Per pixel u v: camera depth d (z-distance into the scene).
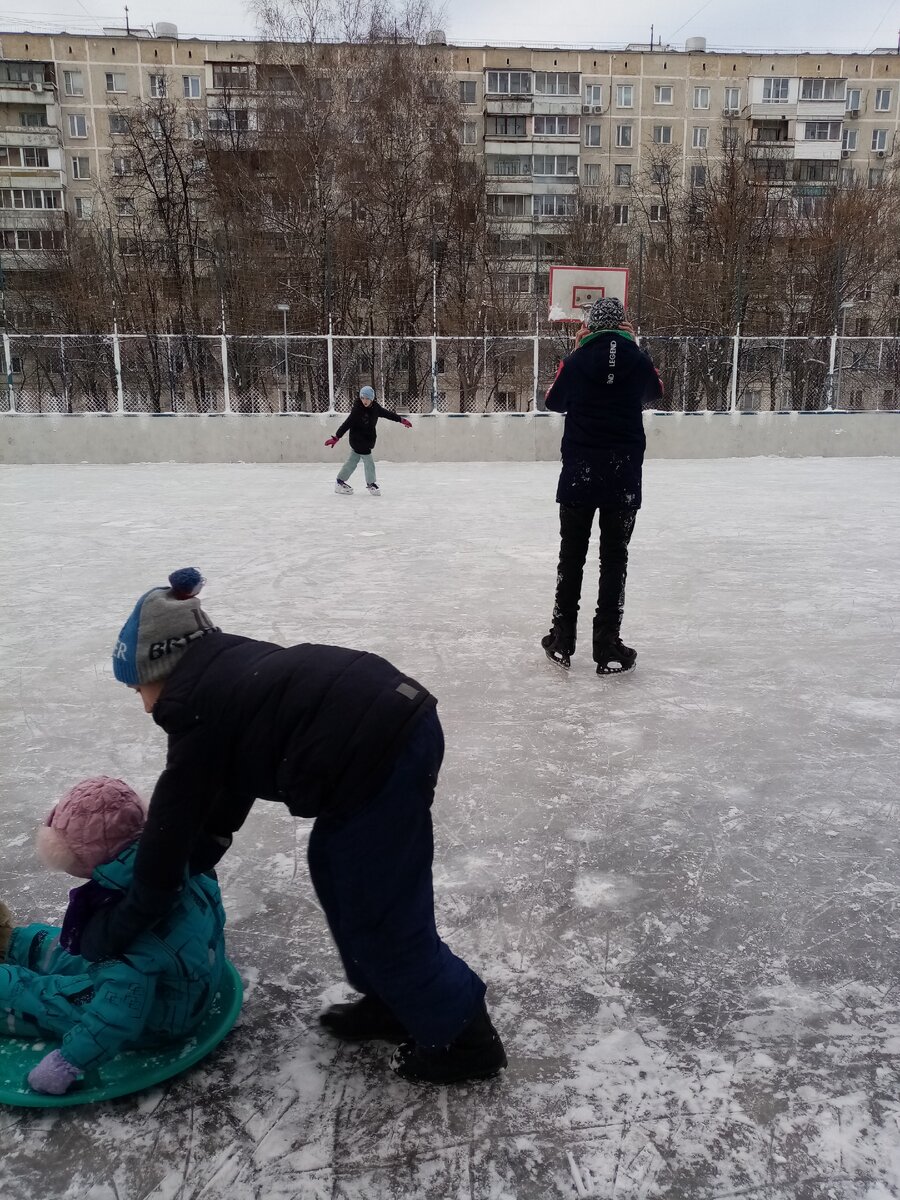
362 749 1.48
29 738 3.35
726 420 17.09
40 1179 1.47
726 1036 1.81
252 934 2.17
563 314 17.66
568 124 42.75
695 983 1.98
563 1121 1.60
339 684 1.53
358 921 1.57
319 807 1.52
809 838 2.61
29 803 2.82
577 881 2.38
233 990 1.90
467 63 42.88
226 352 16.05
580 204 37.41
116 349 15.70
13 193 41.97
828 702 3.74
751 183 26.59
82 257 28.84
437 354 16.95
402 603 5.40
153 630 1.58
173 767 1.51
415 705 1.54
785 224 26.75
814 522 8.79
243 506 10.12
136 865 1.53
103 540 7.68
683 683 3.99
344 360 16.75
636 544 7.52
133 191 31.75
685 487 12.13
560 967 2.03
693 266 24.52
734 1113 1.61
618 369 3.75
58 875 2.41
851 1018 1.86
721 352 17.23
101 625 4.90
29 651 4.43
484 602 5.43
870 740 3.33
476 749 3.25
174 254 25.78
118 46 42.38
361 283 24.89
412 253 26.53
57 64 42.22
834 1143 1.54
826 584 5.96
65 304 25.92
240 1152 1.53
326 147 26.14
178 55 42.78
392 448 16.58
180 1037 1.76
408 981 1.58
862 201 26.92
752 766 3.11
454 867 2.45
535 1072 1.72
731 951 2.09
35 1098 1.61
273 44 27.72
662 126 44.94
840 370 17.45
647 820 2.72
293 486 12.41
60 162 42.09
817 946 2.11
